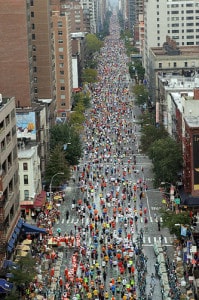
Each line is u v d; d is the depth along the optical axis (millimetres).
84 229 157250
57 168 192750
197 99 196250
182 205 171625
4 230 129500
